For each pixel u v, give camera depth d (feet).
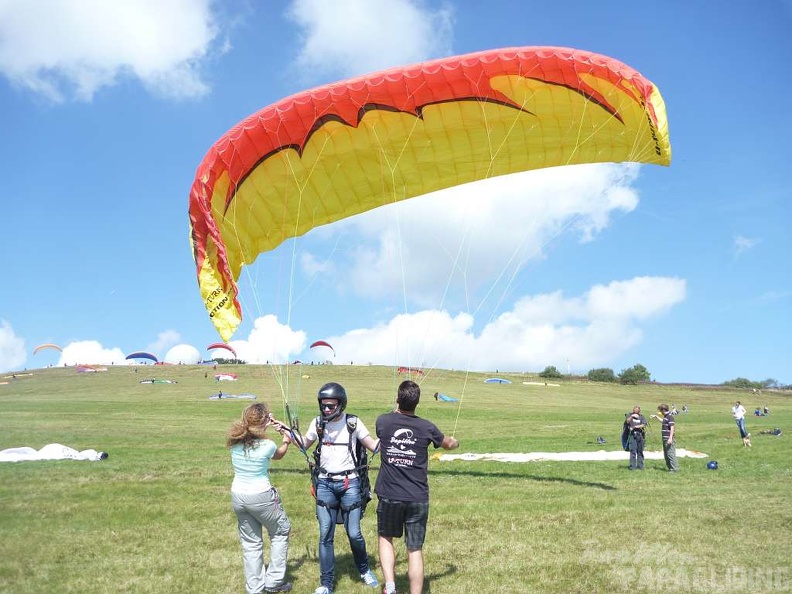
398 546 23.22
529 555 21.90
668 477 42.73
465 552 22.38
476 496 33.24
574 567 20.51
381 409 139.95
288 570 20.84
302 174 38.42
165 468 41.91
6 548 22.31
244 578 19.71
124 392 203.21
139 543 23.22
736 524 26.17
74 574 19.74
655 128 32.94
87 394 196.85
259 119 35.50
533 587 18.75
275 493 18.84
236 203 37.73
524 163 39.70
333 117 36.37
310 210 40.11
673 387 276.82
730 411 186.91
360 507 19.44
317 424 19.74
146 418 102.83
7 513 27.17
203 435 74.18
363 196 40.45
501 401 196.85
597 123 36.91
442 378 276.82
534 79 35.22
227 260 36.47
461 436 82.69
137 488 33.55
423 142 38.45
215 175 35.37
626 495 34.01
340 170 38.99
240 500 18.12
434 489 35.70
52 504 29.09
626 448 48.19
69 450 47.34
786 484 38.88
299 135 36.63
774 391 272.51
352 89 35.45
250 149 36.11
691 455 56.95
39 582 18.98
